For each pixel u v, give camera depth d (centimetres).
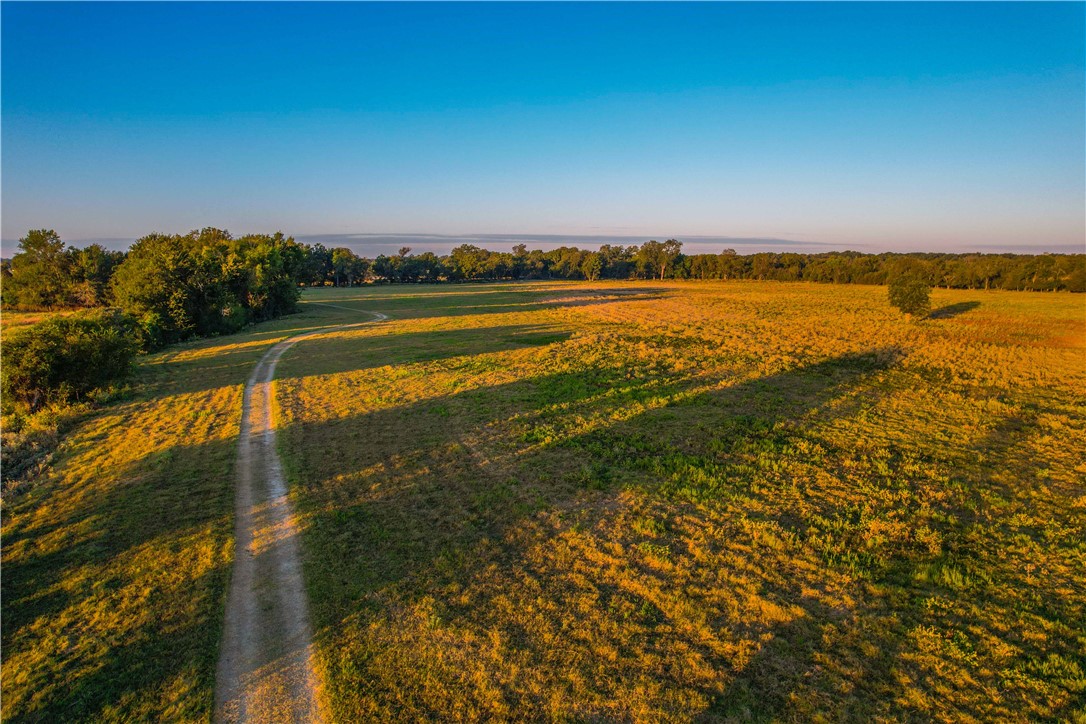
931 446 1902
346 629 939
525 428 2055
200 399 2594
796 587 1062
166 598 1032
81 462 1752
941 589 1058
